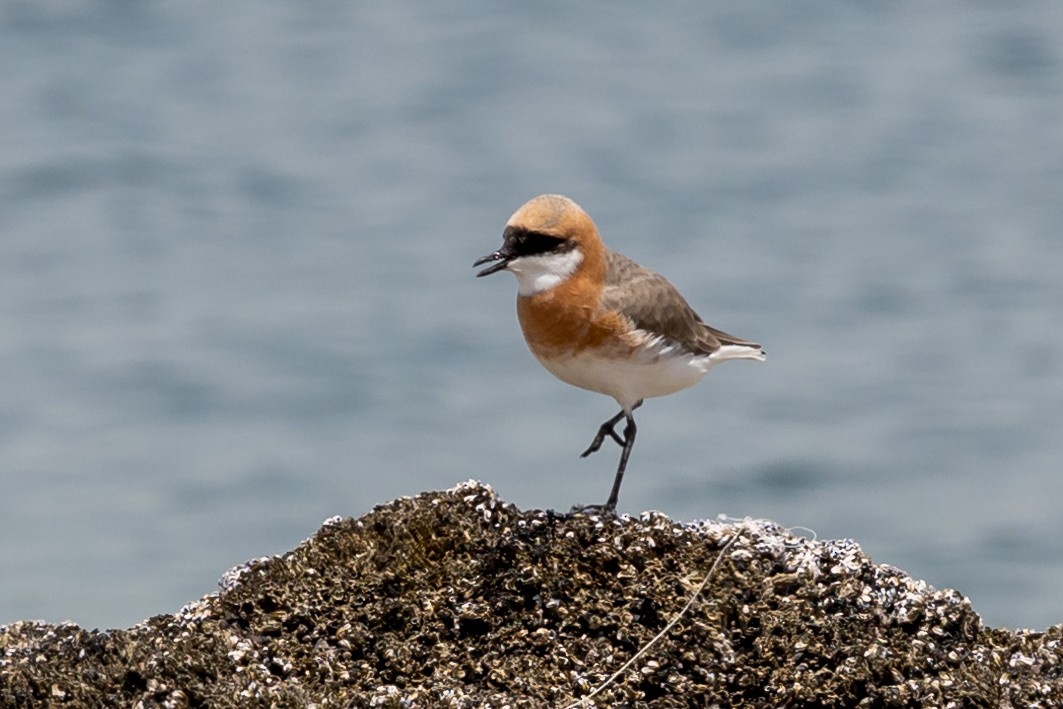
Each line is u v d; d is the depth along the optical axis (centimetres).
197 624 806
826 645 788
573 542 838
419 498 887
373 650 786
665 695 770
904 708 762
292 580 828
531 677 774
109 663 760
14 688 742
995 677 779
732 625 801
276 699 729
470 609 806
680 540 852
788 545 856
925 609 823
